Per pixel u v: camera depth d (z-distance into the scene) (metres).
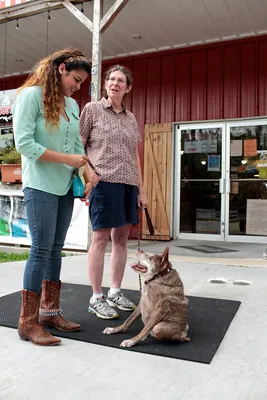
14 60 8.36
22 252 5.56
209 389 1.56
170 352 1.93
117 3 4.99
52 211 2.09
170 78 7.30
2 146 7.86
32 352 1.93
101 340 2.09
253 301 2.87
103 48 7.38
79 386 1.58
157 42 7.11
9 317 2.47
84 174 2.35
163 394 1.52
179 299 2.08
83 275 3.85
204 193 6.99
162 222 7.09
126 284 3.42
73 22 6.58
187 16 6.15
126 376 1.67
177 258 4.74
